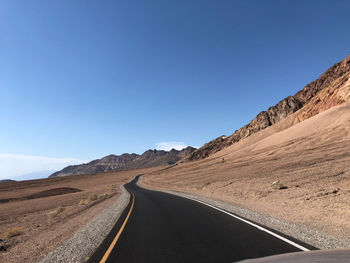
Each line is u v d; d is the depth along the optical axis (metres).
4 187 111.25
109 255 6.70
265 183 22.59
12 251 8.90
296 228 8.09
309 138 56.34
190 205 16.78
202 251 6.38
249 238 7.27
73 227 12.12
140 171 179.00
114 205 21.39
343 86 91.62
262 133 139.38
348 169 21.09
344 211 9.76
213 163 86.88
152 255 6.39
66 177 159.50
